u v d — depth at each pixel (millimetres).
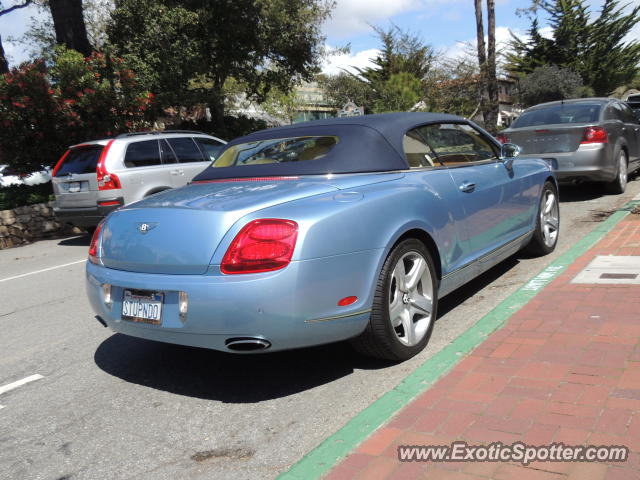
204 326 3119
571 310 4117
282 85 24453
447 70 24109
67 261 9258
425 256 3844
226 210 3215
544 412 2779
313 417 3172
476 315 4516
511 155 5055
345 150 3908
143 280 3348
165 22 18141
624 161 9945
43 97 13469
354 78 42750
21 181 15875
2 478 2824
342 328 3312
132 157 9617
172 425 3236
